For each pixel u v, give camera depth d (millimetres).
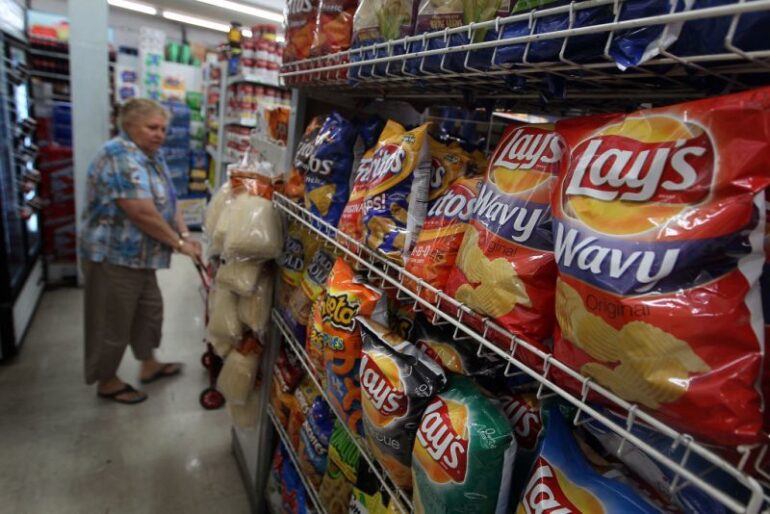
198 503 1844
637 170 454
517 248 591
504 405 754
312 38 1202
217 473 2012
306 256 1385
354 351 929
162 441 2178
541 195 592
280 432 1504
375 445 809
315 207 1149
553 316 568
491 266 604
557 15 512
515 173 636
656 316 402
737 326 385
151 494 1863
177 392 2576
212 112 4949
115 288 2254
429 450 665
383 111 1519
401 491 806
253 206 1445
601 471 606
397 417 750
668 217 420
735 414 371
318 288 1223
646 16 423
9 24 2967
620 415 467
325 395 1075
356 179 1038
